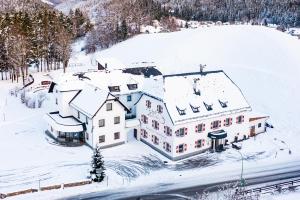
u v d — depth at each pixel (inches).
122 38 6437.0
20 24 4611.2
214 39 5083.7
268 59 4439.0
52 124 2869.1
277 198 2194.9
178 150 2645.2
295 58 4443.9
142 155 2719.0
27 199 2144.4
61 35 4997.5
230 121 2874.0
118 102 2775.6
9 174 2399.1
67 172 2444.6
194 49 4953.3
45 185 2278.5
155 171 2504.9
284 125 3299.7
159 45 5433.1
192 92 2790.4
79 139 2871.6
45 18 5064.0
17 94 4060.0
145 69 3518.7
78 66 5231.3
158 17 7785.4
